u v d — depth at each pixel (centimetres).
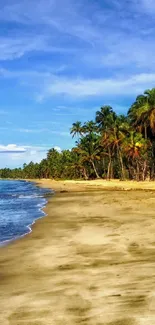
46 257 1058
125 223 1664
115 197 3572
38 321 539
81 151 10888
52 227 1716
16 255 1117
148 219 1762
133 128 8231
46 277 821
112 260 949
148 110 7019
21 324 533
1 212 2672
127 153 8225
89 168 12262
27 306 616
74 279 779
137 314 528
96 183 8281
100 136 10625
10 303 640
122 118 9138
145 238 1245
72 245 1220
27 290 721
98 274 805
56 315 560
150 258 937
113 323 505
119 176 11300
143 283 692
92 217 2002
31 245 1281
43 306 609
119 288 675
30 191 6488
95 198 3597
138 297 605
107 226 1612
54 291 696
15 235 1562
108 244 1184
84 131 11056
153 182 7612
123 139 8575
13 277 845
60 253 1102
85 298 634
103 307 576
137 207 2409
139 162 9294
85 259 988
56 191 5928
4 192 6300
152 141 8144
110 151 10256
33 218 2214
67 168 13812
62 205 2972
